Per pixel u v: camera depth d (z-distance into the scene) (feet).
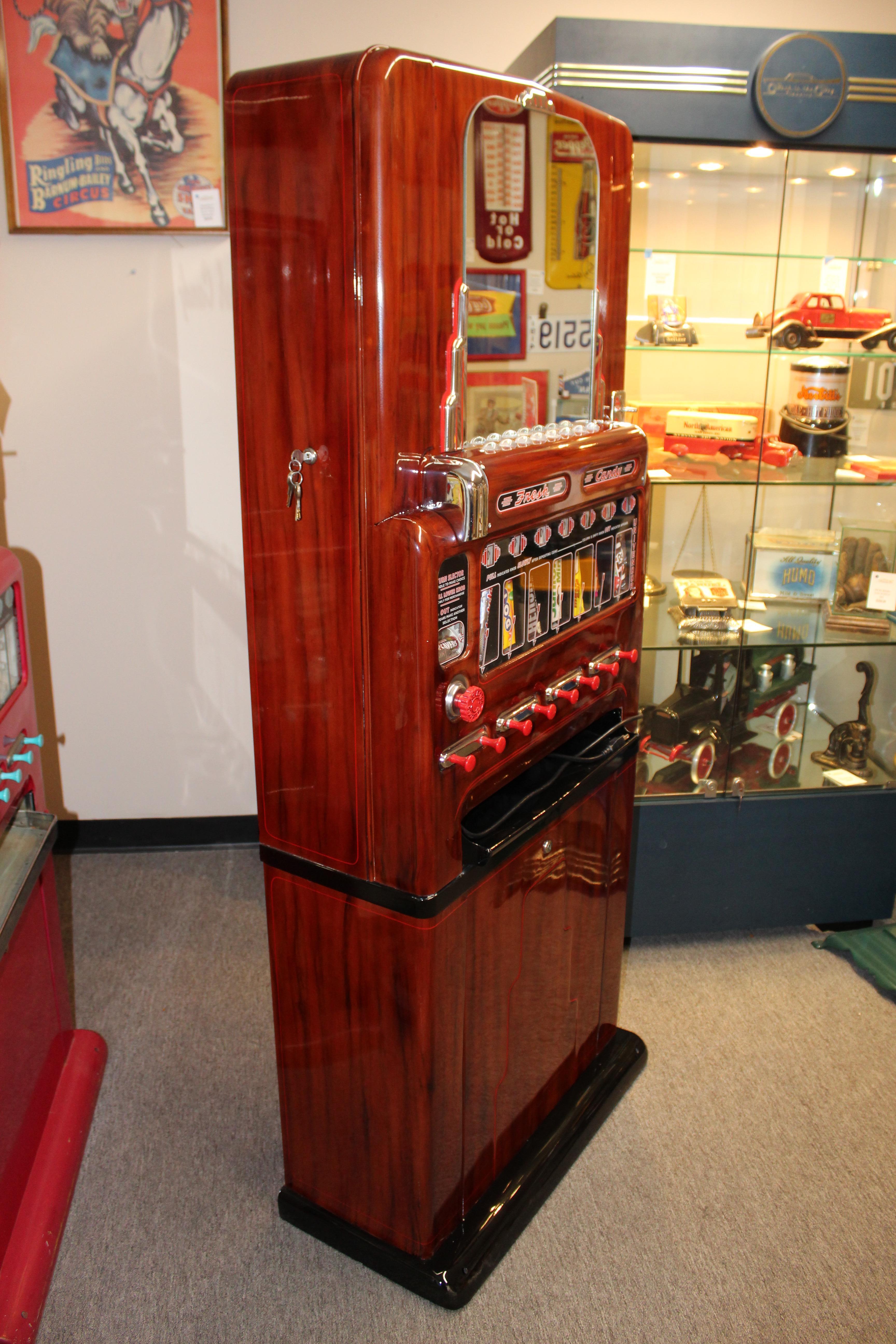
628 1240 5.88
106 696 9.87
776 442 7.99
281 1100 5.75
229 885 9.64
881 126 6.89
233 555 9.53
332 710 4.65
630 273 7.49
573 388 5.69
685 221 7.42
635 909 8.48
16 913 5.19
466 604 4.50
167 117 8.30
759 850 8.39
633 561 6.09
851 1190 6.23
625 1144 6.57
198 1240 5.89
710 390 7.95
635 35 6.52
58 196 8.45
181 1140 6.61
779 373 7.97
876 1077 7.18
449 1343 5.28
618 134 5.49
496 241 4.69
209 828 10.34
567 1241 5.88
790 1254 5.80
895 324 7.63
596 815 6.19
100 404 9.07
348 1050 5.29
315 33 8.43
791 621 8.32
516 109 4.63
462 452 4.45
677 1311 5.45
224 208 8.55
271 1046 7.47
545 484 4.78
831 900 8.66
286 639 4.71
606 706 6.18
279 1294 5.56
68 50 8.09
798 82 6.64
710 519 8.38
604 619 5.86
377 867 4.77
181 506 9.39
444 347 4.36
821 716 8.91
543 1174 6.12
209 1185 6.27
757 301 7.65
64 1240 5.86
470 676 4.64
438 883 4.68
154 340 8.93
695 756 8.49
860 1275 5.67
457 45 8.61
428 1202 5.32
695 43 6.57
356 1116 5.42
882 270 7.77
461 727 4.64
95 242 8.64
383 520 4.21
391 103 3.73
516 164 4.71
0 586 5.55
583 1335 5.32
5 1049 5.43
